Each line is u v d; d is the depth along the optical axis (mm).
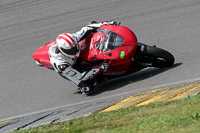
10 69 43500
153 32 43906
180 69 30781
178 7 50000
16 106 33281
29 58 45781
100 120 21141
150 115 19641
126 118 20250
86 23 54000
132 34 31156
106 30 31344
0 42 54812
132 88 30016
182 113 18422
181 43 37938
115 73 31875
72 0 69938
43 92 34969
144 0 57625
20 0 80312
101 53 30641
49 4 71312
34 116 28688
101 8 59656
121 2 59938
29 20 63219
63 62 31500
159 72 31531
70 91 33875
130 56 30547
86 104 29453
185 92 23391
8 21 65625
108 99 29109
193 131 15906
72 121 22344
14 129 24641
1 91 37750
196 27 41469
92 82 32656
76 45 30641
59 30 53906
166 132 16641
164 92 25391
